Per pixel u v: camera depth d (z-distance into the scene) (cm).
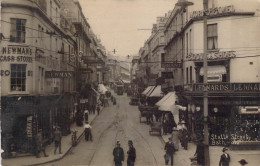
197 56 2611
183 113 2975
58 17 3181
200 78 2694
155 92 4447
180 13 3494
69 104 3609
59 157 1958
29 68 2211
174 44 3956
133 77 11050
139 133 2966
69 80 3744
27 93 2180
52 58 2872
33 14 2259
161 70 5138
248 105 2405
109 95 8506
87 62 4534
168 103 3086
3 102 2084
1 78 2128
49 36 2792
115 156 1568
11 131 2053
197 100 2538
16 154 1981
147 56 7456
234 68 2516
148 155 2058
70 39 3897
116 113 4822
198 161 1706
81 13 4859
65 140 2616
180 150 2219
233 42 2525
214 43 2591
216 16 2558
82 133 3016
